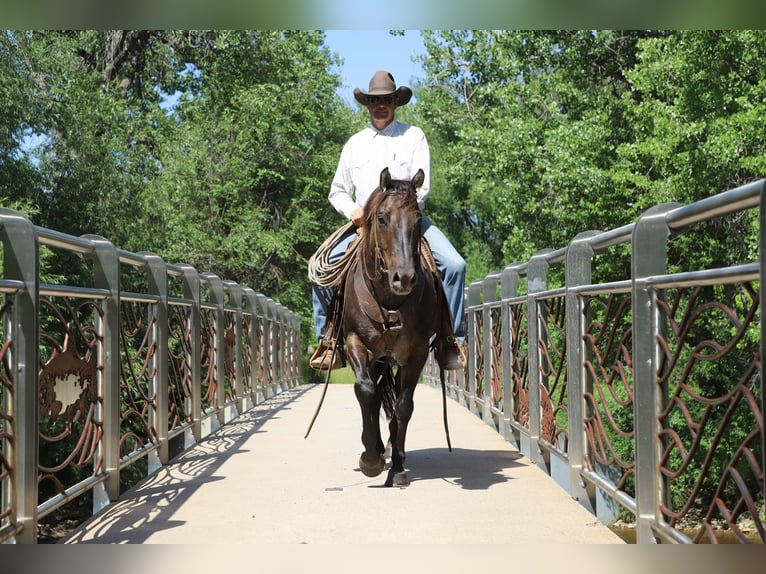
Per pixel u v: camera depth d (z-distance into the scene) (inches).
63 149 692.1
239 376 413.7
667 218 136.0
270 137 1192.2
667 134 642.8
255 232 1145.4
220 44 1091.9
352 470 237.1
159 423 251.3
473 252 1385.3
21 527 140.0
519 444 284.4
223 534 159.6
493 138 792.3
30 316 140.9
